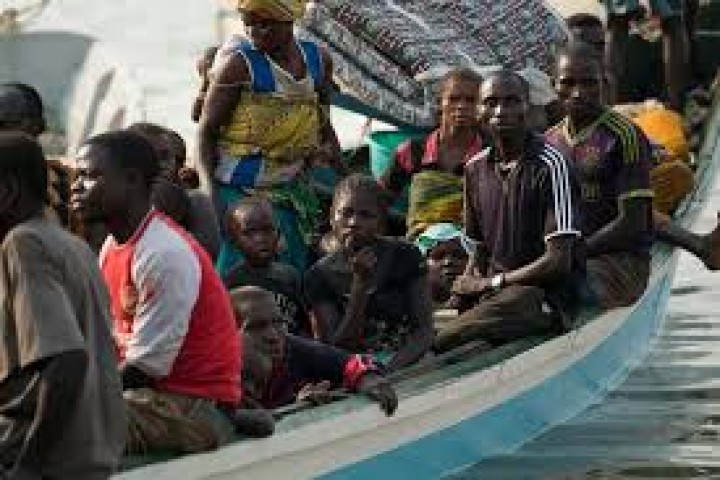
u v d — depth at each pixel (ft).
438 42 104.99
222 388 55.57
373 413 64.34
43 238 47.21
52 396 46.34
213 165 80.89
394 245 74.59
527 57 110.11
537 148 80.02
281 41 80.69
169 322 53.83
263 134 80.89
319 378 65.98
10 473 47.01
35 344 46.37
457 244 88.43
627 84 152.15
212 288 55.36
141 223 54.34
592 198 89.51
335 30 102.37
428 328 74.18
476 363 74.79
